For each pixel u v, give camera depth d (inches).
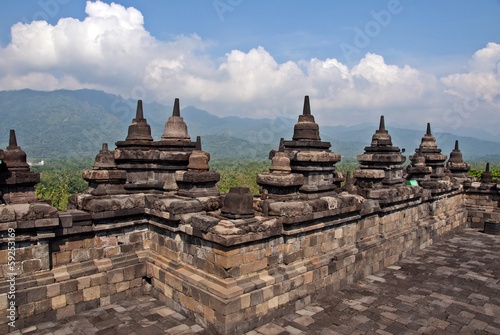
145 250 495.5
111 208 455.5
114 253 470.6
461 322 416.5
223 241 369.7
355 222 551.5
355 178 652.1
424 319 422.3
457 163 1059.3
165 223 459.5
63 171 3142.2
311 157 495.2
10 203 417.7
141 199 483.8
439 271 596.7
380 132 690.8
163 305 447.8
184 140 563.5
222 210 417.1
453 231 900.6
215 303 372.8
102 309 436.8
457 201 970.7
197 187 482.3
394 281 545.6
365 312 437.4
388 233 639.1
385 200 604.7
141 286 479.5
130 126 560.1
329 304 458.3
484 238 855.1
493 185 965.8
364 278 555.8
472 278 564.7
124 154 515.2
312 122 530.3
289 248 439.2
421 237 736.3
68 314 418.3
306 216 444.8
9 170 426.0
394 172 688.4
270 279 406.6
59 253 427.2
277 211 429.4
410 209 717.9
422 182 821.9
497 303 470.9
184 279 417.7
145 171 539.8
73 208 494.6
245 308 378.9
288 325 399.5
